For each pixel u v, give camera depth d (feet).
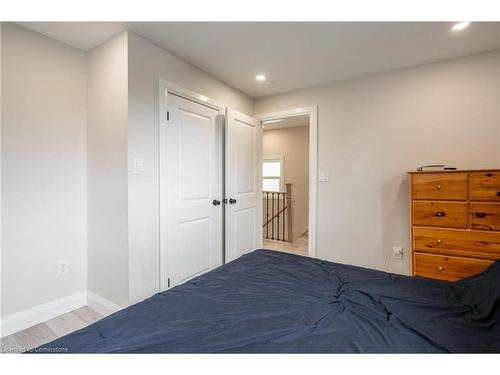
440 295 4.03
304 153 17.52
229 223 9.30
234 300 3.82
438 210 6.54
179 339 2.86
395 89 8.37
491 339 2.87
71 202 6.97
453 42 6.67
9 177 5.89
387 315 3.43
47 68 6.48
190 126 7.96
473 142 7.30
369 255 8.84
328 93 9.57
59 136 6.73
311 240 9.87
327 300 3.85
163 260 6.96
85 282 7.28
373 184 8.76
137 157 6.32
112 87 6.44
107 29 6.12
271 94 10.80
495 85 7.04
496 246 5.94
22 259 6.09
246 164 10.37
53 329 6.07
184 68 7.72
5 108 5.81
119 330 3.04
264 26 6.00
